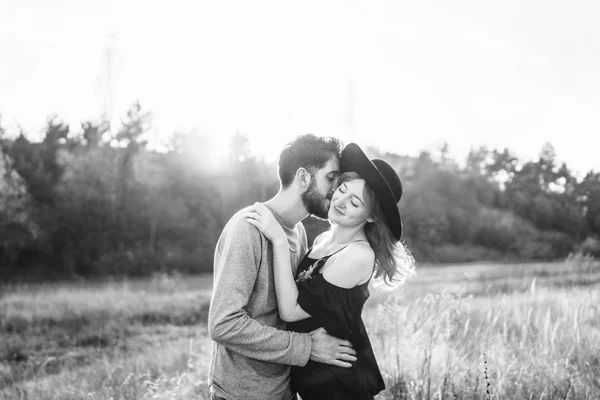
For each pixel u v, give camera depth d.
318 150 2.65
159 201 39.66
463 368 4.32
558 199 71.69
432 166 63.31
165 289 19.75
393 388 4.17
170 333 10.93
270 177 45.53
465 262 49.31
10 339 10.45
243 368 2.47
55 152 37.81
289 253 2.53
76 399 4.98
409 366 4.48
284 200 2.68
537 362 4.44
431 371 4.26
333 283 2.54
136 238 37.12
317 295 2.50
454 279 18.58
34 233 31.38
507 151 78.38
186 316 13.37
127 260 34.12
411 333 4.71
